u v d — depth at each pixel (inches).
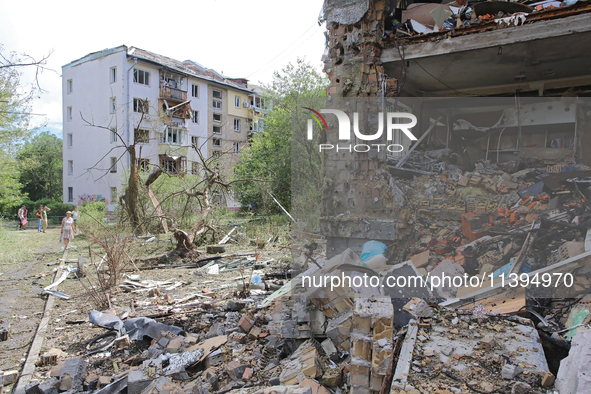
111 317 219.0
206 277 349.4
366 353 118.8
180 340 179.8
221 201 709.3
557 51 244.7
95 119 1075.3
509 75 299.0
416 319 147.4
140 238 550.3
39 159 1574.8
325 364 141.9
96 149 1083.3
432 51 247.6
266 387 134.8
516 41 230.1
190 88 1206.9
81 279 355.9
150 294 291.9
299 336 161.5
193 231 486.6
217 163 642.2
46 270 403.9
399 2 290.8
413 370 116.0
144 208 608.4
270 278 311.7
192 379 152.6
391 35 251.1
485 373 113.9
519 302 157.8
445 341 131.6
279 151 767.7
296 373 134.2
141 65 1050.1
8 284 344.8
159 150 1067.9
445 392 105.5
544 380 107.3
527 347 127.0
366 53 231.6
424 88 335.0
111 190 1055.0
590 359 97.8
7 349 203.8
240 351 163.2
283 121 791.1
